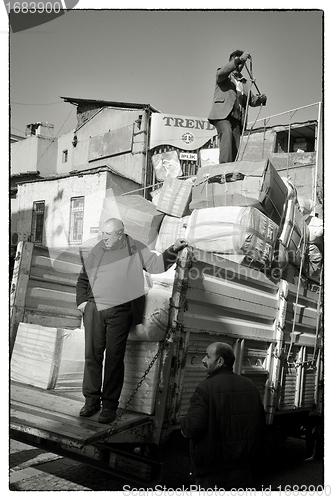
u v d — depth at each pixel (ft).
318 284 19.45
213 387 9.14
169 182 14.92
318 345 18.39
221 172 14.39
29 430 9.15
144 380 9.98
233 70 16.51
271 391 14.24
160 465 9.57
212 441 8.84
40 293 13.62
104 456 10.26
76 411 10.23
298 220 16.65
